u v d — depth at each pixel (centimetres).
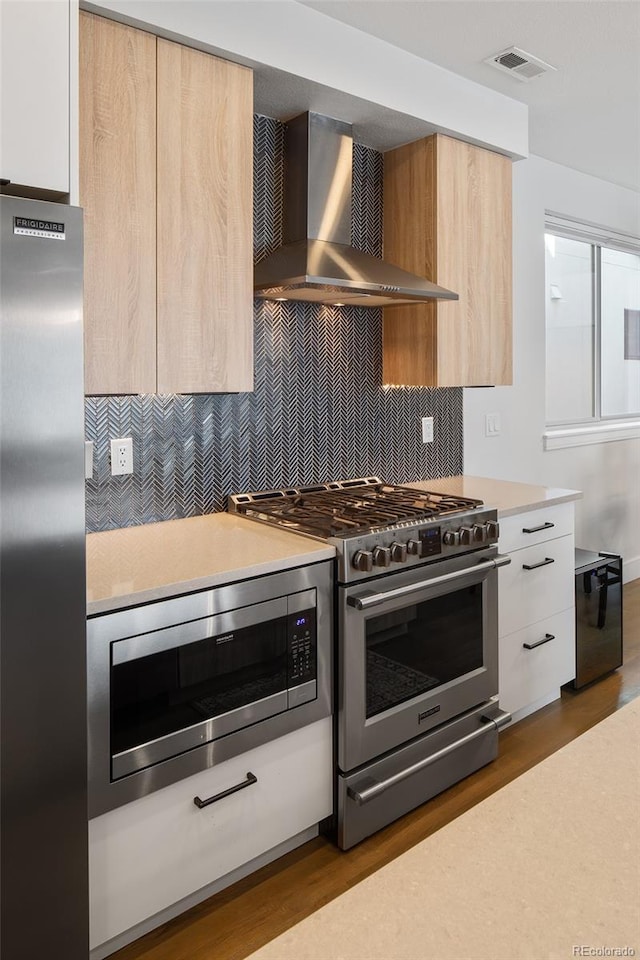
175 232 200
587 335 444
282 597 189
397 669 219
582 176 409
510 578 268
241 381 217
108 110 185
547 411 419
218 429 248
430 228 278
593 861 70
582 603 310
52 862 143
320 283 220
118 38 186
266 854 202
